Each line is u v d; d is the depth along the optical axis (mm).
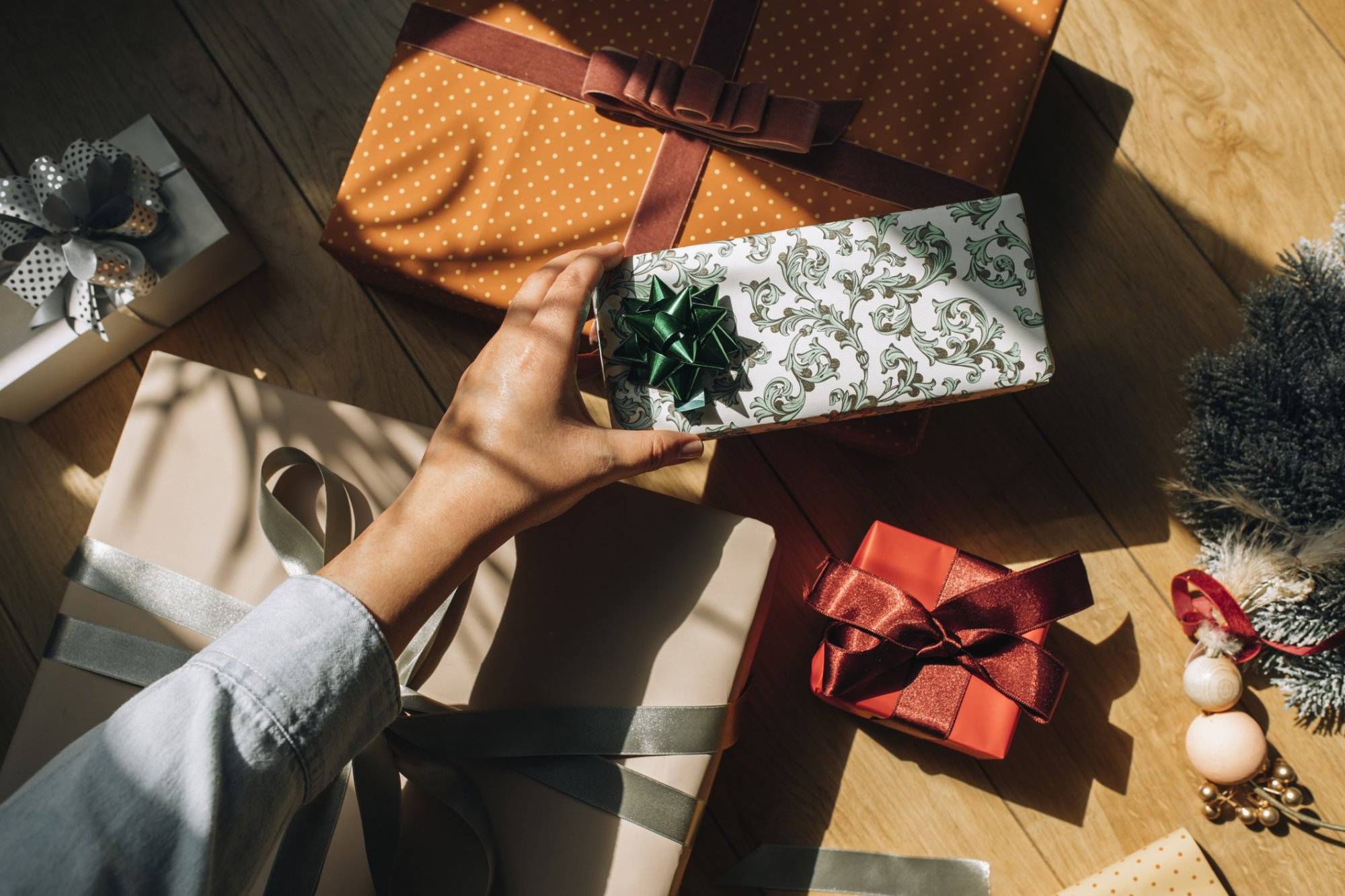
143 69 1100
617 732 766
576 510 816
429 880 773
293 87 1092
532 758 775
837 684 860
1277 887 945
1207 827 956
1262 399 923
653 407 792
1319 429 909
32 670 1034
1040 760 973
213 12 1098
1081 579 845
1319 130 1020
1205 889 882
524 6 928
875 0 896
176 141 1047
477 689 788
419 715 775
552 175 908
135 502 834
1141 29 1036
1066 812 965
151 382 855
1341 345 934
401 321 1062
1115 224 1027
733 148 894
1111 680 980
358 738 525
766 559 797
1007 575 892
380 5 1093
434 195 919
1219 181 1024
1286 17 1025
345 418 838
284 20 1095
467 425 695
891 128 884
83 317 931
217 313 1073
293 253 1077
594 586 799
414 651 785
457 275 911
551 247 903
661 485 1031
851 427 888
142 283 943
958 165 875
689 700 772
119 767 447
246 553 815
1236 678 895
